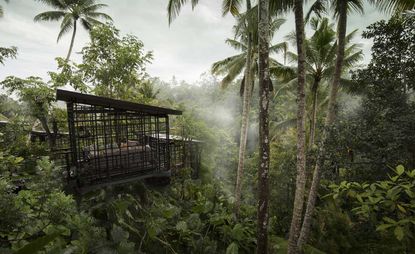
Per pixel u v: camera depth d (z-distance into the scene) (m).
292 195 13.92
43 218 4.48
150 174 7.39
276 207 13.67
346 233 10.55
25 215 4.00
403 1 6.88
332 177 8.88
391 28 8.22
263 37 6.46
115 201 6.50
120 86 11.23
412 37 7.89
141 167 7.54
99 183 6.32
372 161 7.72
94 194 6.53
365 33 8.94
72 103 6.01
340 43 7.93
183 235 7.29
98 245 4.86
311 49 12.40
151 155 8.05
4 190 3.96
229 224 8.98
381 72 8.82
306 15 9.11
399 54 8.35
